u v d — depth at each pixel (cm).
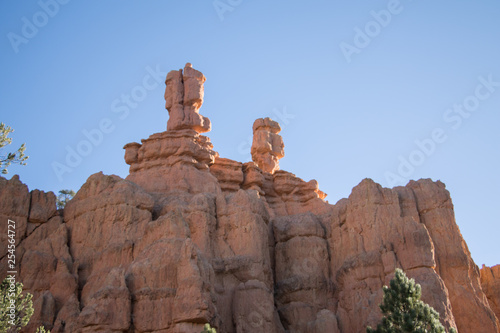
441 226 4775
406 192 4941
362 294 4425
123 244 4419
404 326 3284
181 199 5053
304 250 4975
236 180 5744
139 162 5528
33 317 3947
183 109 6016
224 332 3959
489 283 5234
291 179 6075
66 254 4500
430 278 4178
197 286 3819
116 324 3719
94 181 4931
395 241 4481
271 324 4297
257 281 4453
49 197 4831
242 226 4712
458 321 4353
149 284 3938
